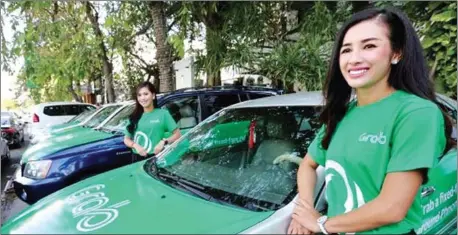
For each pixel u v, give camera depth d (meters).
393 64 1.45
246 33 6.74
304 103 2.53
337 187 1.51
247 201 1.83
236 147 2.51
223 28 6.90
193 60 7.74
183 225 1.62
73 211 1.93
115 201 1.96
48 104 10.74
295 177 1.98
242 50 6.55
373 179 1.38
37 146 4.31
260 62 6.46
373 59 1.42
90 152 4.04
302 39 6.43
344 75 1.52
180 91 4.83
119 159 4.18
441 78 4.09
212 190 2.01
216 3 6.73
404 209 1.30
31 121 10.66
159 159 2.68
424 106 1.34
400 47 1.45
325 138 1.64
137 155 3.81
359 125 1.46
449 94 4.10
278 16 7.02
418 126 1.30
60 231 1.73
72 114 10.95
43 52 8.92
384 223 1.32
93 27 9.16
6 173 6.44
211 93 5.00
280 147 2.31
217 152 2.53
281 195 1.84
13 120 10.27
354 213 1.39
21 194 3.87
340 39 1.57
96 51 9.55
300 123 2.40
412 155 1.29
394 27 1.44
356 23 1.49
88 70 10.41
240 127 2.62
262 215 1.68
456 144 2.29
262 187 1.96
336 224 1.44
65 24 8.29
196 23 7.52
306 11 6.91
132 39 10.53
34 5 6.42
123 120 5.11
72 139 4.52
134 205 1.88
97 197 2.07
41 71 8.80
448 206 2.25
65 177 3.81
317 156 1.71
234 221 1.64
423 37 4.18
